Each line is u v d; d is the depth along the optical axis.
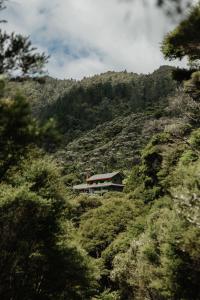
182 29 9.85
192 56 14.67
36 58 6.71
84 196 64.50
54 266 20.62
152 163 50.81
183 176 21.31
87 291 24.30
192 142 20.48
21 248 17.69
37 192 19.81
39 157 19.16
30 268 19.28
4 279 17.14
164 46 12.05
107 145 167.62
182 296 20.06
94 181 116.69
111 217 52.03
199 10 8.28
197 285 19.64
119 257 37.50
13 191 18.22
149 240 27.14
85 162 151.12
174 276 20.02
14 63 6.60
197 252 17.59
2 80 6.23
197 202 16.50
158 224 26.53
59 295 21.08
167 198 36.19
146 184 52.53
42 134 6.45
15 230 17.58
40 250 20.59
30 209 18.11
